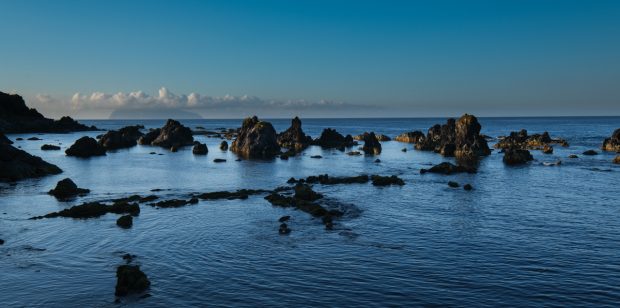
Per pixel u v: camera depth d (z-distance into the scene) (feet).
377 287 79.51
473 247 102.17
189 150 395.96
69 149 331.77
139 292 77.51
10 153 224.12
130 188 188.55
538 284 80.79
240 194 169.07
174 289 78.79
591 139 489.26
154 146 442.50
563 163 269.03
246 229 119.24
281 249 101.24
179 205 150.61
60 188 169.27
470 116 348.38
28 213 138.00
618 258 94.22
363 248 101.65
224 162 296.71
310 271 87.20
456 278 83.56
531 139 425.69
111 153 361.51
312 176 208.13
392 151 388.37
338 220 128.88
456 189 182.09
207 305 72.43
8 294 77.10
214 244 105.29
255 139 353.72
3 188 182.60
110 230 117.60
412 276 84.53
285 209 145.07
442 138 407.44
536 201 155.22
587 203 150.92
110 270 88.12
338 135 481.46
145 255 97.40
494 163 280.10
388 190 180.75
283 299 74.69
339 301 73.97
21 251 100.22
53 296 76.23
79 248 102.58
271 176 227.61
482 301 73.97
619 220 126.82
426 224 123.75
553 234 112.78
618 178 206.80
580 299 74.79
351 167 266.57
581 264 90.74
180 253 98.68
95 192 177.47
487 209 142.82
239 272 86.74
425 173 232.94
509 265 90.27
